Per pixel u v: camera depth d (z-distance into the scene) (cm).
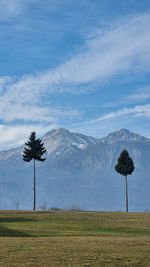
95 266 2691
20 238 4122
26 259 2894
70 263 2767
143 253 3073
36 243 3609
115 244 3506
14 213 8319
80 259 2880
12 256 2992
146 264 2748
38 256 2986
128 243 3562
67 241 3747
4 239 3981
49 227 6175
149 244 3500
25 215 7919
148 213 8344
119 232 5753
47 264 2744
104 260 2845
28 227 6116
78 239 3959
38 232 5550
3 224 6494
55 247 3356
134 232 5747
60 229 5978
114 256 2967
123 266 2694
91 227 6250
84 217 7556
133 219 7181
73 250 3206
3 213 8325
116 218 7350
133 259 2872
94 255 3006
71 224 6588
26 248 3319
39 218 7444
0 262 2806
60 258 2916
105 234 5416
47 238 4119
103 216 7712
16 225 6375
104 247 3341
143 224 6494
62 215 7906
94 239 3953
